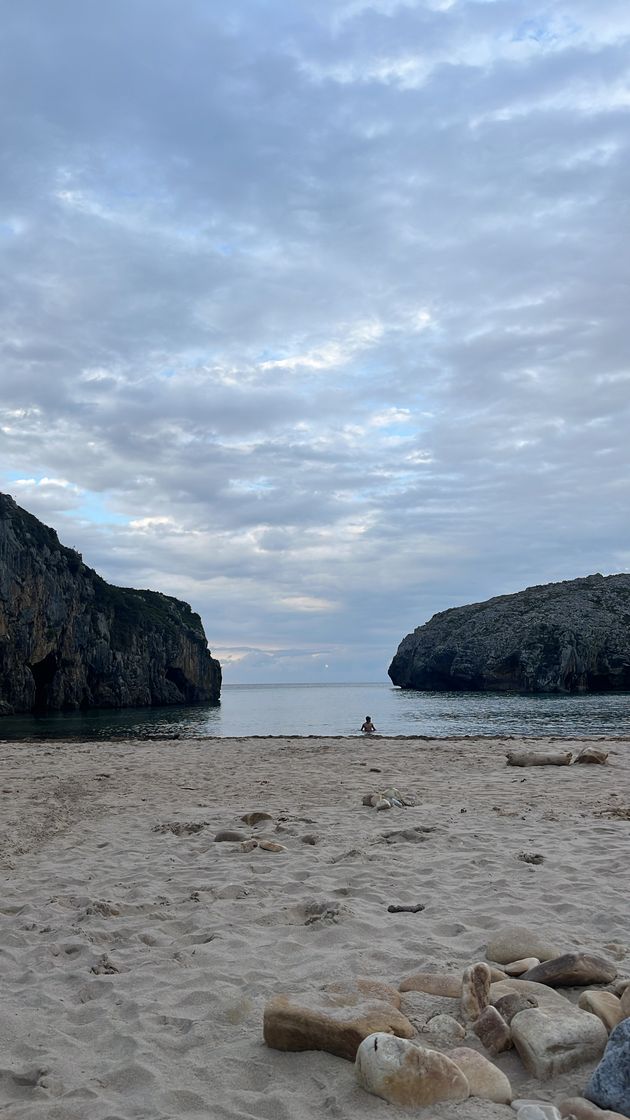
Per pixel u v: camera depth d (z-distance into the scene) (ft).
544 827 29.91
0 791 41.81
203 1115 10.02
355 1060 10.83
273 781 45.91
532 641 326.44
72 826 32.40
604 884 21.15
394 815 33.12
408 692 394.32
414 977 13.96
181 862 25.48
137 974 15.23
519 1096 10.32
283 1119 9.82
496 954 15.38
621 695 276.21
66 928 18.42
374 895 20.88
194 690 319.68
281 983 14.34
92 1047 12.28
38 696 226.17
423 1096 9.96
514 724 135.23
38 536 226.17
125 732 137.59
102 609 263.08
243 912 19.48
